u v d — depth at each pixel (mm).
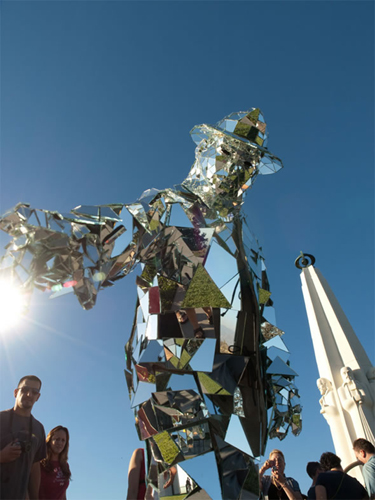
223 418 1926
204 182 2660
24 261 1530
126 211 1891
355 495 3061
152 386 2004
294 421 2734
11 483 2275
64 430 3232
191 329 2037
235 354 2082
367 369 4480
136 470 2596
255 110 2770
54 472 3039
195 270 2115
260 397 2072
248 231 2674
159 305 2137
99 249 1705
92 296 1728
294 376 2648
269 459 3775
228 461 1851
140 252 2018
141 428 1993
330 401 4555
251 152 2596
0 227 1570
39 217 1585
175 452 1862
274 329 2691
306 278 5559
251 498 1829
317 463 4109
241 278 2254
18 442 2346
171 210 2184
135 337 2244
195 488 1792
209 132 2730
